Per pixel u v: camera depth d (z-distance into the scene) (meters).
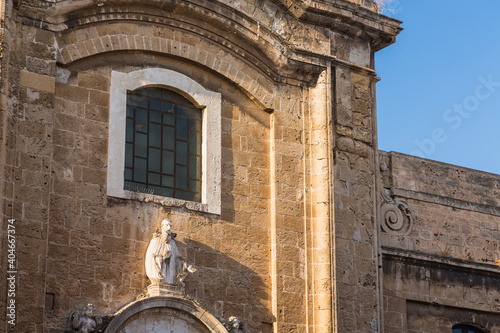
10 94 23.83
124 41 26.11
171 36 26.92
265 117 28.25
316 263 27.38
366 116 29.89
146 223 25.23
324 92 28.91
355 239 28.39
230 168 27.14
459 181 33.22
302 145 28.39
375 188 30.06
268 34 28.17
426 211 31.92
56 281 23.55
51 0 24.95
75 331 23.23
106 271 24.33
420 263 30.84
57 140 24.56
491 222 33.44
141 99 26.42
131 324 24.14
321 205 27.84
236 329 25.47
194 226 25.98
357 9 29.89
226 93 27.75
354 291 27.81
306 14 29.08
